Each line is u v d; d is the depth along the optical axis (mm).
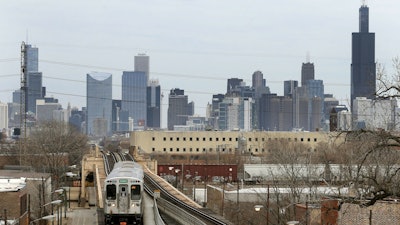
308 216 103188
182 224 104000
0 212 107312
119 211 103875
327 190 120812
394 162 66625
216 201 162000
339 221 87812
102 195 126500
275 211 131375
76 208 155875
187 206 120750
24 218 114688
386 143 55844
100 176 164500
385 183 56344
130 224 104500
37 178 141500
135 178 104750
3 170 183625
